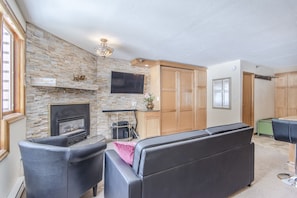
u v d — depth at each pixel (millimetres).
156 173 1285
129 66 4930
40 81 2619
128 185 1161
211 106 5625
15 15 1999
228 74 5051
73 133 3436
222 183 1777
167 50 3879
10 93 2264
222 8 2084
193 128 5516
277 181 2279
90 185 1767
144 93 5176
